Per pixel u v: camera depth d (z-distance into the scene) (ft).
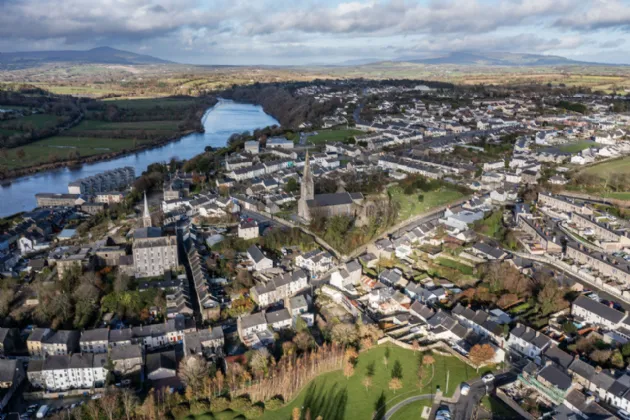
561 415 643.04
